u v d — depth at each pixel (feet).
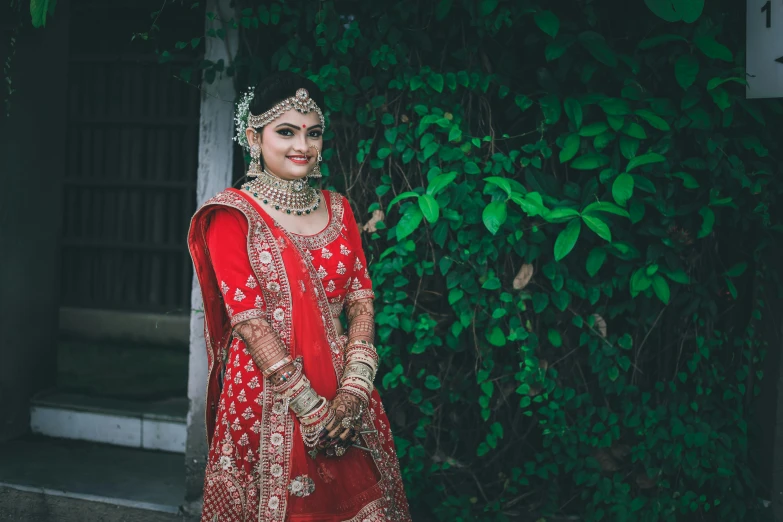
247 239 6.50
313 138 6.77
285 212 6.74
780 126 9.46
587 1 9.09
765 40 9.04
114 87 17.95
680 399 9.56
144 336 17.80
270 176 6.81
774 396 9.57
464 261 9.32
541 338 9.66
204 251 6.89
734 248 9.75
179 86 17.63
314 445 6.35
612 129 9.09
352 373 6.70
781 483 9.59
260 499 6.50
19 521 10.32
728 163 9.25
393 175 9.57
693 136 9.34
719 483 9.57
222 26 9.46
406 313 9.48
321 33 9.30
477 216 9.14
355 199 9.64
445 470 9.75
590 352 9.41
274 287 6.54
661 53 9.21
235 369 6.66
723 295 9.93
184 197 18.02
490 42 9.36
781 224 9.46
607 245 9.13
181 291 18.20
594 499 9.45
